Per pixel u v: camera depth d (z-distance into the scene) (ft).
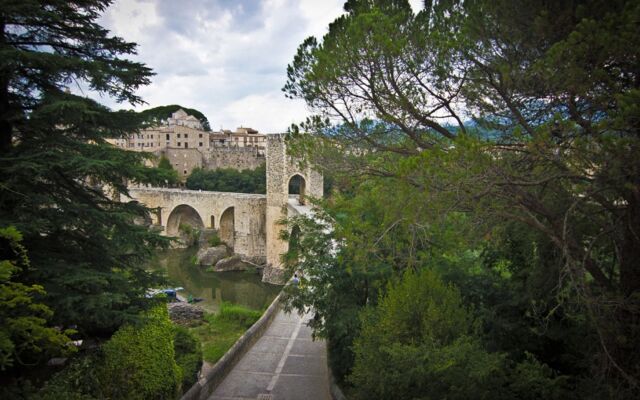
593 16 21.58
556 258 32.30
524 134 25.88
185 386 43.60
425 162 23.80
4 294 20.27
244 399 42.88
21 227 25.67
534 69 22.47
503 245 39.06
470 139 23.30
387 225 31.99
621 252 26.05
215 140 308.19
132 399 33.65
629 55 20.06
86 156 30.19
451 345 25.32
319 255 45.85
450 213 28.94
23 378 29.84
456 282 38.93
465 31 25.30
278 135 131.13
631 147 19.38
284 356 54.70
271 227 135.13
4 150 28.84
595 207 28.91
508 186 26.05
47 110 26.61
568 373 32.91
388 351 25.54
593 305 24.20
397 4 30.35
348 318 40.24
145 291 36.04
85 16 30.66
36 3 25.82
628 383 23.21
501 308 36.76
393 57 28.40
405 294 29.17
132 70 32.07
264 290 125.08
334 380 44.21
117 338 35.96
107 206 35.06
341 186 36.73
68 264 29.81
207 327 72.49
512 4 23.94
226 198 159.94
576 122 23.03
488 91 27.20
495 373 26.91
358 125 33.78
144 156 33.47
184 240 183.93
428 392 25.62
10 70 26.76
